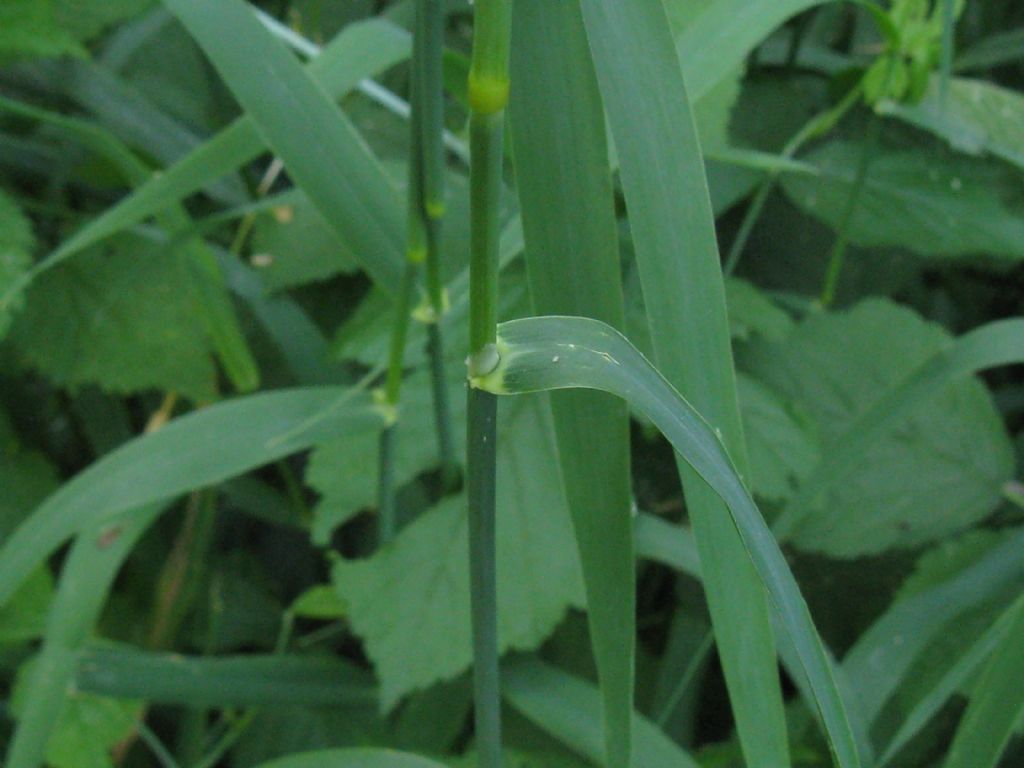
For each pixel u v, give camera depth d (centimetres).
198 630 49
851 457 34
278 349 52
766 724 27
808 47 55
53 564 51
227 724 47
